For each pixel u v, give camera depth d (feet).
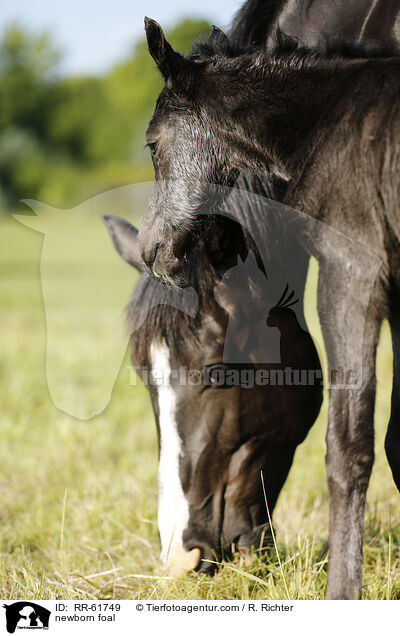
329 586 11.26
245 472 14.17
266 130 12.85
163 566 14.75
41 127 254.47
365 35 14.70
